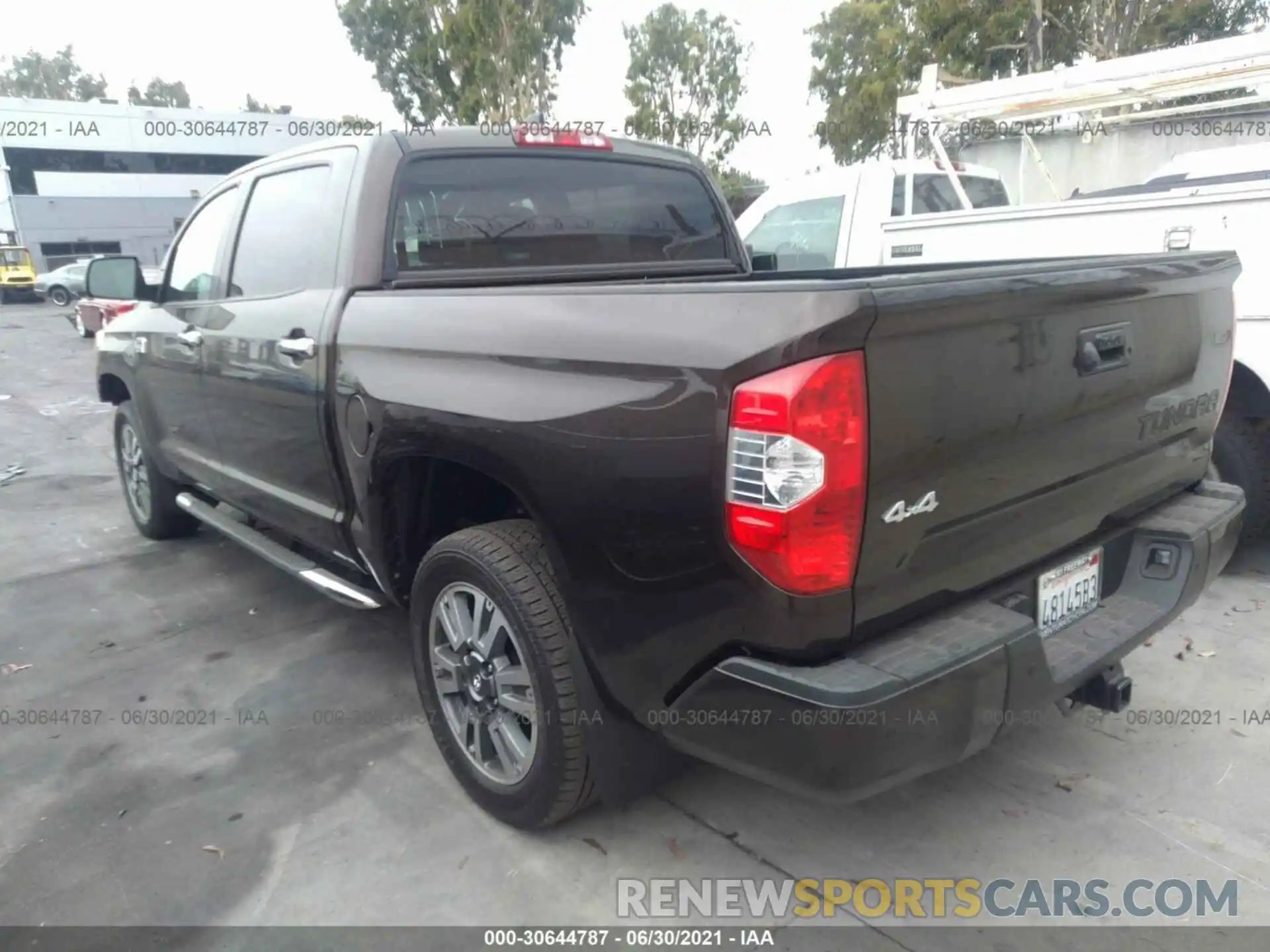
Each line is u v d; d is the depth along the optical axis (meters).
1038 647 2.13
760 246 7.28
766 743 1.95
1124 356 2.39
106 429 9.22
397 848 2.63
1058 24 15.93
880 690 1.84
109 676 3.74
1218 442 4.16
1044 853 2.54
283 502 3.52
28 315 27.83
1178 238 4.06
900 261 5.25
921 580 2.03
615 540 2.09
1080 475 2.38
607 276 3.64
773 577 1.85
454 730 2.81
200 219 4.26
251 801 2.88
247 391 3.53
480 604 2.61
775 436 1.79
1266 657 3.54
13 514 6.14
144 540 5.46
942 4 15.90
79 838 2.71
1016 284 2.01
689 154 4.07
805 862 2.54
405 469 2.79
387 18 20.47
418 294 2.70
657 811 2.77
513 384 2.29
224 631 4.14
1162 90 5.70
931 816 2.71
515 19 18.92
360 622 4.20
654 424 1.98
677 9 24.69
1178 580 2.63
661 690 2.15
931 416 1.91
